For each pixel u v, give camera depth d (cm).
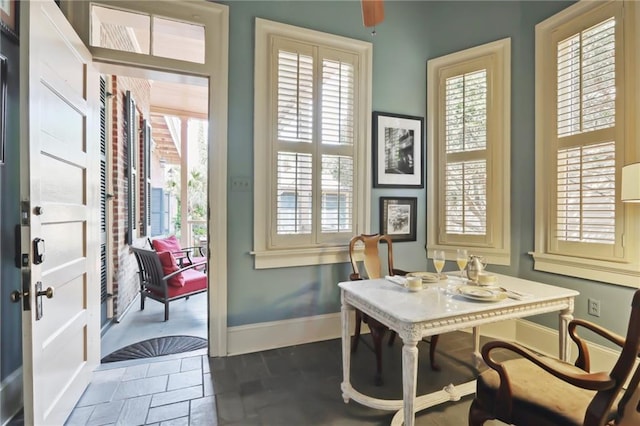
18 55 183
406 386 145
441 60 320
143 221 474
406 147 322
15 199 180
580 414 118
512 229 283
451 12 316
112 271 329
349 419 180
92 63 220
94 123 222
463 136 308
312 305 288
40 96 149
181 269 356
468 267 202
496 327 289
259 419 179
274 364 242
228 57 255
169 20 243
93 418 178
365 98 306
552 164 256
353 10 301
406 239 324
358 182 306
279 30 272
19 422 177
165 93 551
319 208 290
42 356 149
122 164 367
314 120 287
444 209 321
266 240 271
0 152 167
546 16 260
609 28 219
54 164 166
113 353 260
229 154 257
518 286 198
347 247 296
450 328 152
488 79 293
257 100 264
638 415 114
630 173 182
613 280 216
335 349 270
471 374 229
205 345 277
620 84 212
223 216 255
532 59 270
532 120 270
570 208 245
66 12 215
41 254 143
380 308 158
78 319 195
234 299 261
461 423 178
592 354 228
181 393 203
